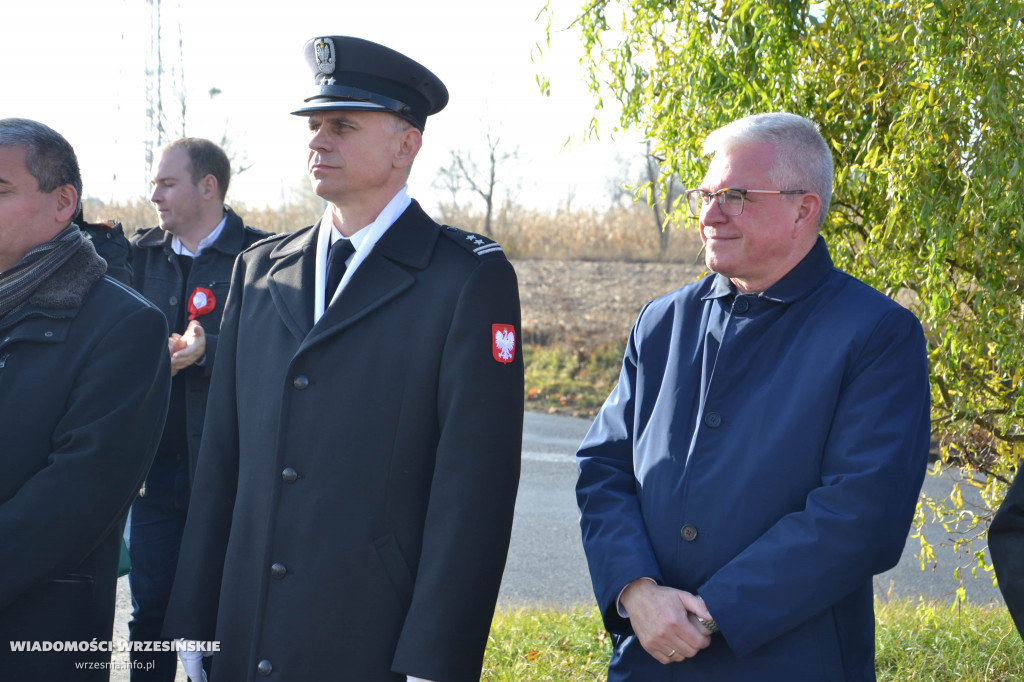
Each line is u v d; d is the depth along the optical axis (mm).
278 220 19141
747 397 2051
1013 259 3041
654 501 2102
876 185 3072
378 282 2111
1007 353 3117
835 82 3203
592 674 3635
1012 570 1893
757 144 2076
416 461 2076
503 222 20234
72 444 2115
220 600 2182
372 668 2023
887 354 1974
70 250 2246
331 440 2049
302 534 2039
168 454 3297
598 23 3379
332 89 2104
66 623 2176
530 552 6246
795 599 1856
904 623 4270
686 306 2256
